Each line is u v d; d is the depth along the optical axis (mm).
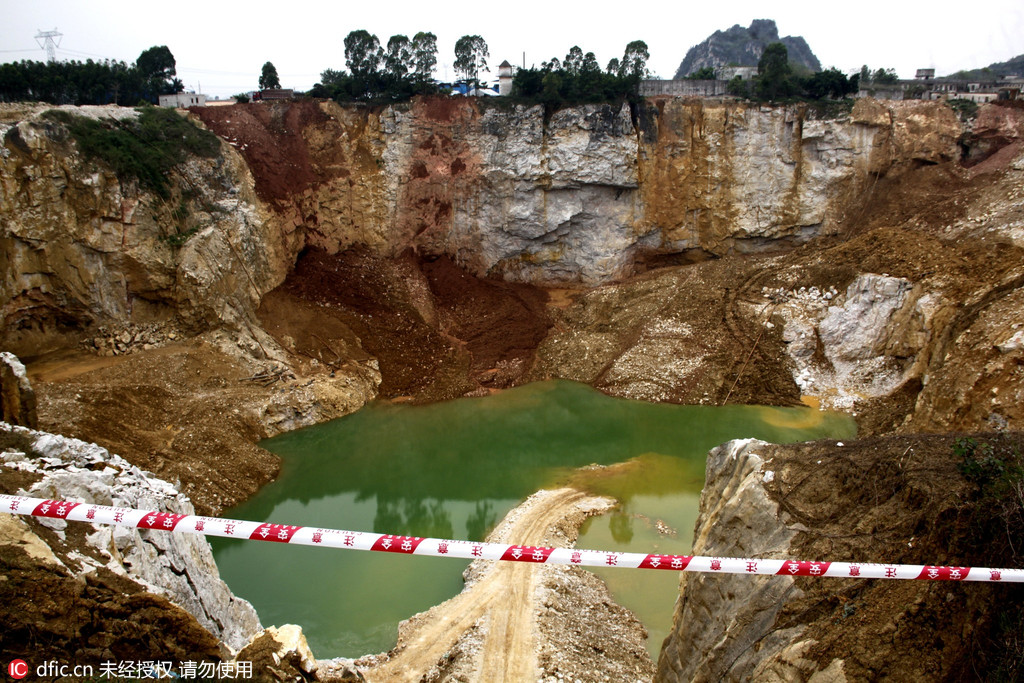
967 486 9602
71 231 31047
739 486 12250
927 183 41219
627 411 34906
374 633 18438
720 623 11250
